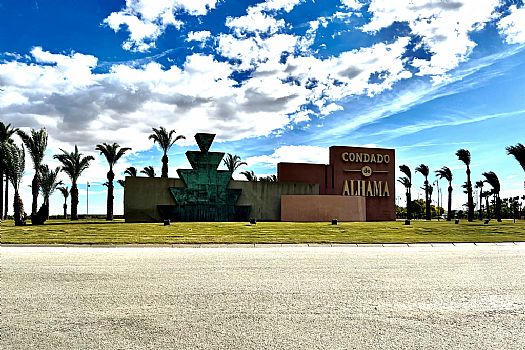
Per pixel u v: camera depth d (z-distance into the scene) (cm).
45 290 840
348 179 5419
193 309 689
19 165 3700
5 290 839
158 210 4238
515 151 4722
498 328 593
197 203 4353
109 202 5484
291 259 1408
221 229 2855
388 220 5516
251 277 1009
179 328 584
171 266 1204
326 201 4859
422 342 530
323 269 1159
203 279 977
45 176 5966
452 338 546
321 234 2572
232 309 690
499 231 3112
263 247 1928
